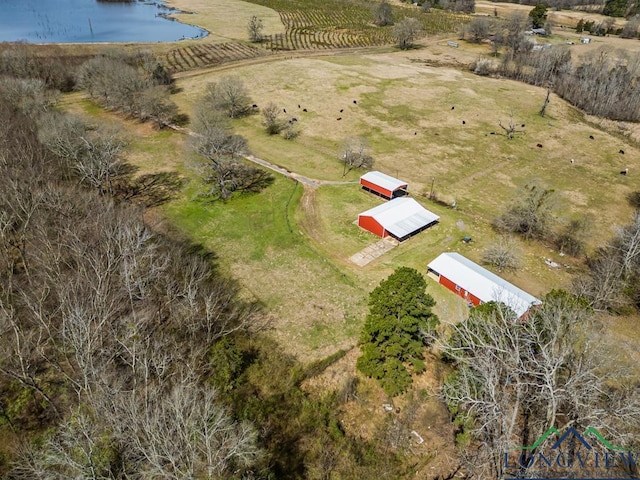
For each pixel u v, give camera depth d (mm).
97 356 29719
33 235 42344
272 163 73688
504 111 98750
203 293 41031
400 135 85938
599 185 71500
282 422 31531
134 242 41031
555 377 26250
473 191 68250
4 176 46781
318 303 45156
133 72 89625
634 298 46125
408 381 34656
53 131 58844
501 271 51688
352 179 69875
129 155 73688
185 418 23828
